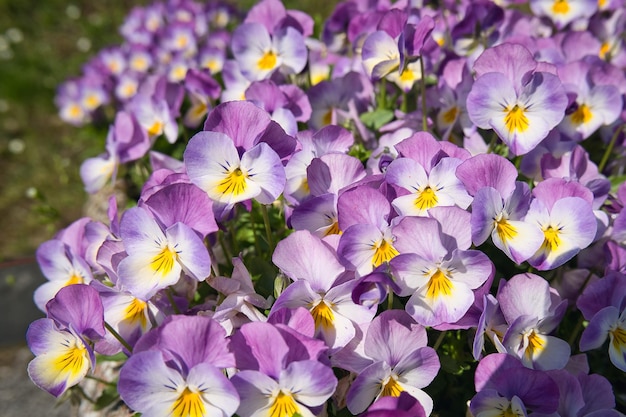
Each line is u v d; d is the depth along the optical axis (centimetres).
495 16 43
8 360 64
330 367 28
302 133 34
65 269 35
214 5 68
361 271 29
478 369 29
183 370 27
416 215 30
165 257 29
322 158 31
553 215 31
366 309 29
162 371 27
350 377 30
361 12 45
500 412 29
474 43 44
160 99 44
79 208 80
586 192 31
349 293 29
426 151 31
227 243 38
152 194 28
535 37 47
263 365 27
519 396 29
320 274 29
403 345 29
